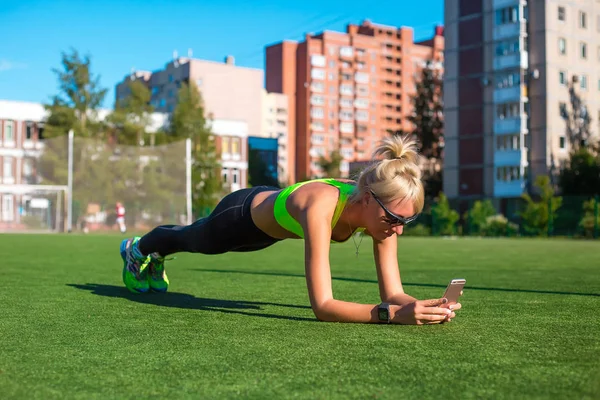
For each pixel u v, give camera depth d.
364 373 2.04
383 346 2.48
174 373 2.06
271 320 3.20
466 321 3.15
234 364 2.18
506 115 41.06
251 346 2.50
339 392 1.81
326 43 83.44
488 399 1.73
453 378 1.96
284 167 81.06
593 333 2.79
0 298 4.21
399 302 3.09
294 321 3.15
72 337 2.73
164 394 1.81
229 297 4.33
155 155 26.03
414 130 55.25
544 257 10.46
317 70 82.62
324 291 3.03
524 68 40.06
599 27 42.00
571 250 13.31
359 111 85.19
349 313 3.00
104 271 6.64
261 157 63.03
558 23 40.03
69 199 25.52
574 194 37.00
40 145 29.53
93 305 3.84
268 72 85.62
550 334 2.76
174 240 4.05
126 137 41.62
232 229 3.50
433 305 2.91
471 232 28.98
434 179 53.09
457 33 43.31
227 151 45.62
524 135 40.25
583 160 37.28
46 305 3.84
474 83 42.59
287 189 3.26
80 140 26.95
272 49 85.00
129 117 41.94
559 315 3.40
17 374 2.06
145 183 26.03
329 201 3.04
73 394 1.82
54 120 39.69
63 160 27.08
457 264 8.55
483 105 42.22
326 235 3.03
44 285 5.13
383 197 2.86
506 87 40.75
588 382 1.91
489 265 8.34
